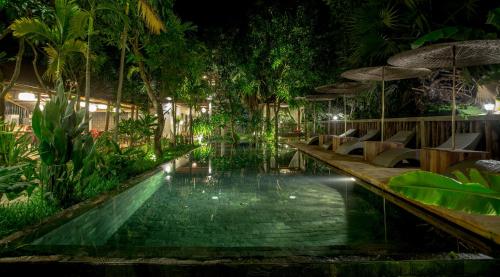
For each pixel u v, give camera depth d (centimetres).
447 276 222
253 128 2278
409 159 752
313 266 218
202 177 763
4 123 490
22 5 736
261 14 1992
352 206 481
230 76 2161
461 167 482
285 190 604
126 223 397
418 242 321
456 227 361
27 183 376
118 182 611
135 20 943
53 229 333
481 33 746
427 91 1064
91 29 707
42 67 1264
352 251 250
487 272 222
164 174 809
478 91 909
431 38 654
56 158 453
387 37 922
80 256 234
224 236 347
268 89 2200
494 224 317
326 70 1747
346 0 1217
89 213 414
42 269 225
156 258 230
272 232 361
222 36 2080
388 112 1207
